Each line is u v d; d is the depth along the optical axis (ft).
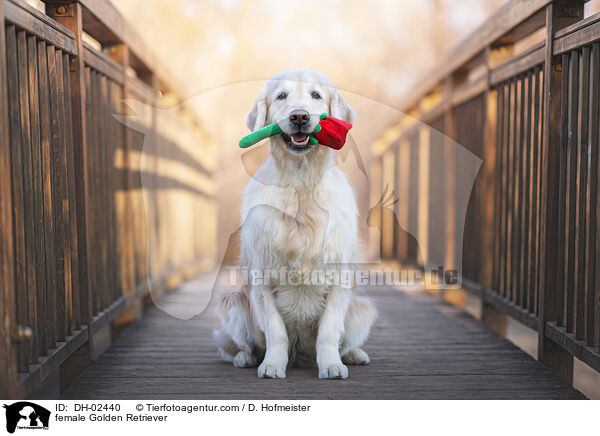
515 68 10.28
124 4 32.17
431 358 9.03
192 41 41.65
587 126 7.43
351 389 7.39
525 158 10.06
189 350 9.63
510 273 10.60
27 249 6.27
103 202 9.91
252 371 8.28
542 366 8.57
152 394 7.23
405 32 47.06
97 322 8.96
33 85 6.52
